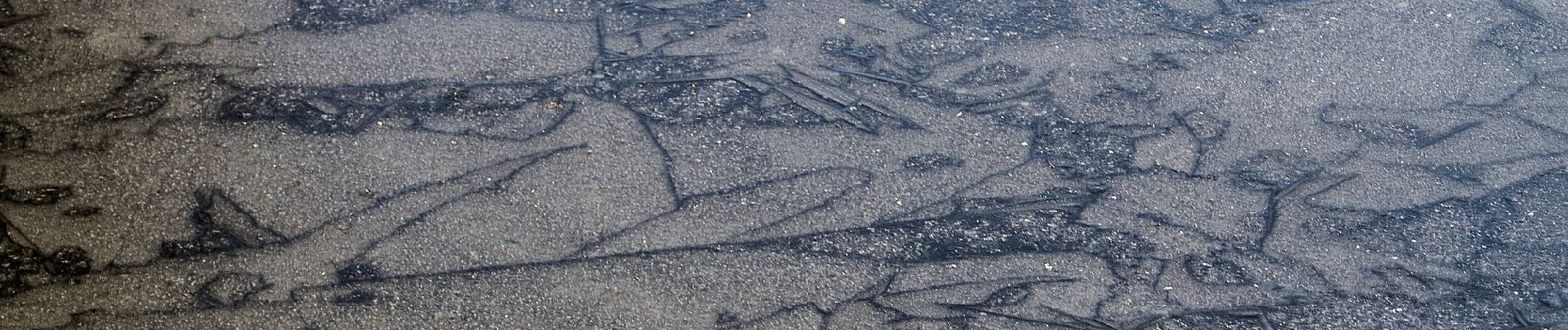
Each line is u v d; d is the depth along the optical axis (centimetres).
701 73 421
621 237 354
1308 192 392
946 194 379
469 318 327
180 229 343
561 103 401
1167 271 360
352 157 372
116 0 427
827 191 376
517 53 422
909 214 371
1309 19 475
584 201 364
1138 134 411
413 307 329
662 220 360
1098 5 473
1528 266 372
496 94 403
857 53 438
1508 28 480
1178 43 457
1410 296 359
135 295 324
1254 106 428
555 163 377
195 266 333
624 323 330
